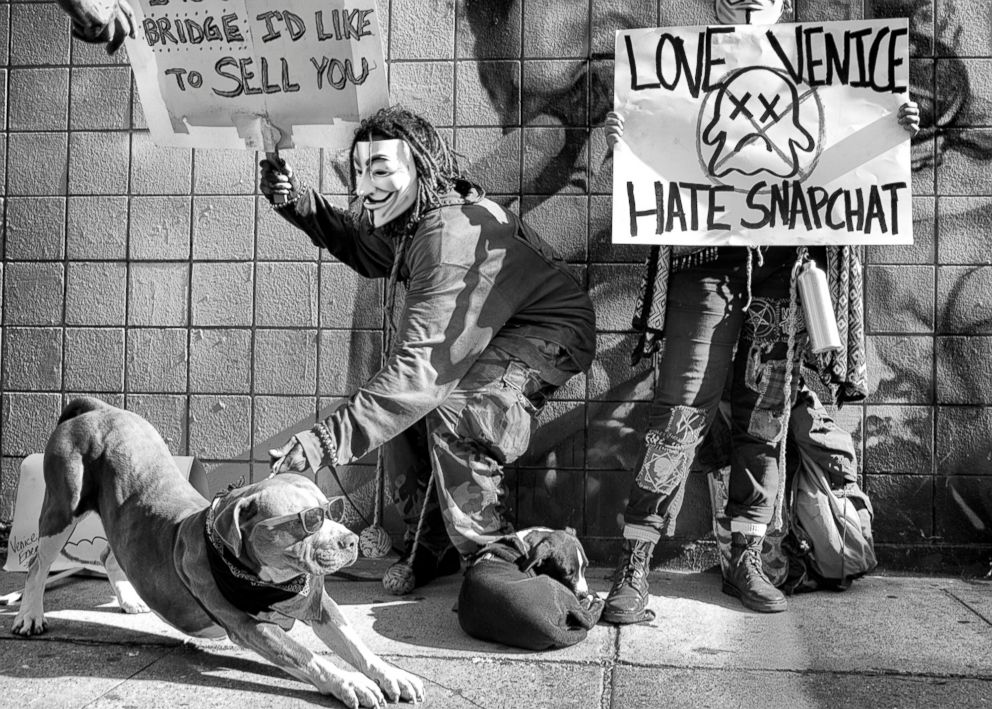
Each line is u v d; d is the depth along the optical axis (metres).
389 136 3.79
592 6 4.48
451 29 4.55
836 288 3.79
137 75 3.99
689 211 3.82
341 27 3.85
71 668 3.13
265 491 2.84
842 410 4.39
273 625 2.96
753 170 3.81
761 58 3.82
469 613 3.41
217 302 4.63
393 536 4.54
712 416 3.85
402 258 3.91
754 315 3.86
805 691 2.96
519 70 4.52
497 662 3.24
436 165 3.86
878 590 4.09
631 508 3.79
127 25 3.76
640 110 3.87
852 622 3.63
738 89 3.82
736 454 3.90
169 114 4.01
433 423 3.75
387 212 3.83
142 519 3.24
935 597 3.96
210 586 2.95
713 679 3.07
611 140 3.85
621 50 3.87
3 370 4.71
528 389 3.81
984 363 4.34
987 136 4.34
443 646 3.40
